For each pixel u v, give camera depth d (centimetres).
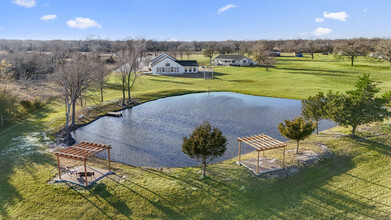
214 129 1895
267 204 1644
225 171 2025
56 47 8456
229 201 1655
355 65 9794
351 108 2517
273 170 2008
